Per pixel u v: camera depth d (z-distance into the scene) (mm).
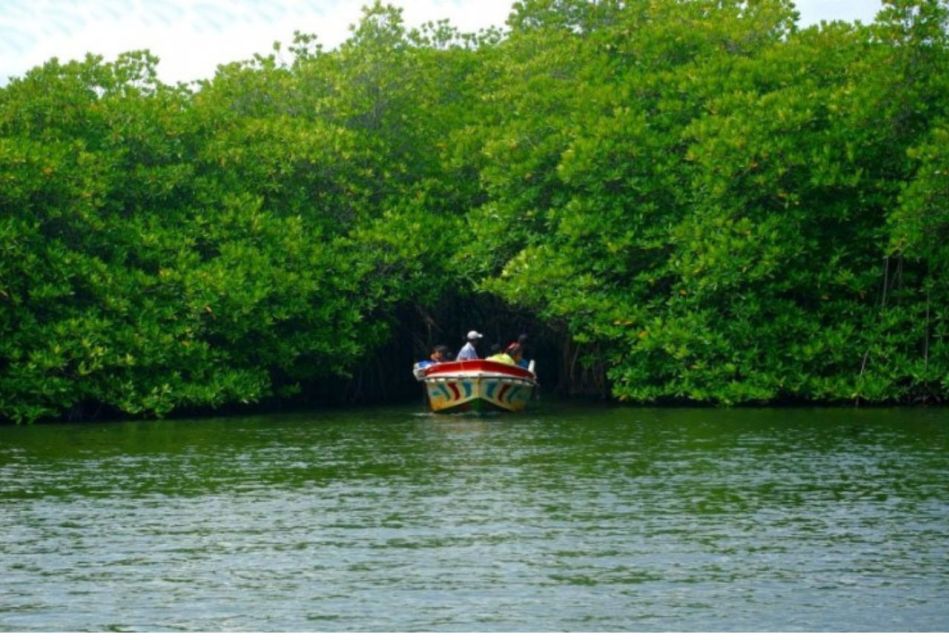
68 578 13891
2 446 25812
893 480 19875
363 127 41781
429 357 41625
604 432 27578
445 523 16703
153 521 17000
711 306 34750
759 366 34031
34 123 35250
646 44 38906
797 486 19375
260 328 35188
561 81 39625
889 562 14312
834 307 34625
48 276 32812
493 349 36625
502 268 38625
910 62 34406
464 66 45406
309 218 38438
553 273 35000
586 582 13555
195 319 34125
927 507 17547
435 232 38656
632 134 35500
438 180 40531
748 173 33719
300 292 35906
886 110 33844
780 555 14680
